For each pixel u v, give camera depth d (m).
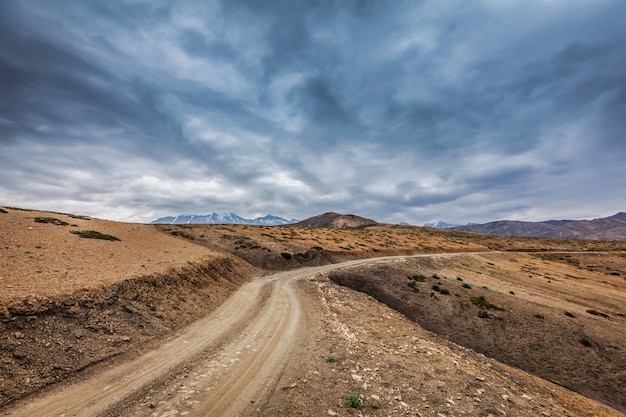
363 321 22.78
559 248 137.50
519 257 97.88
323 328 19.67
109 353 13.45
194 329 18.73
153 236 51.78
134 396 10.38
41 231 32.50
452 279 49.38
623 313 43.00
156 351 14.81
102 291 17.56
